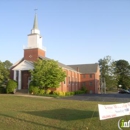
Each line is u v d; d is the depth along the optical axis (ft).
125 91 199.11
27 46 149.89
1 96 91.71
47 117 42.06
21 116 43.16
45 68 116.78
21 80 142.31
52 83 118.32
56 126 34.81
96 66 218.38
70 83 176.04
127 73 299.38
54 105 62.13
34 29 150.30
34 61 136.98
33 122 37.78
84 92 196.95
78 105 61.62
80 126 34.32
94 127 33.71
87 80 209.26
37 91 117.91
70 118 40.37
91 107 56.29
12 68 148.25
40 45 151.33
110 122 36.24
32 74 118.73
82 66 222.48
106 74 276.41
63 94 129.49
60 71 121.08
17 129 33.24
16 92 126.72
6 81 132.57
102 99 93.50
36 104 64.75
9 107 57.41
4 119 40.32
